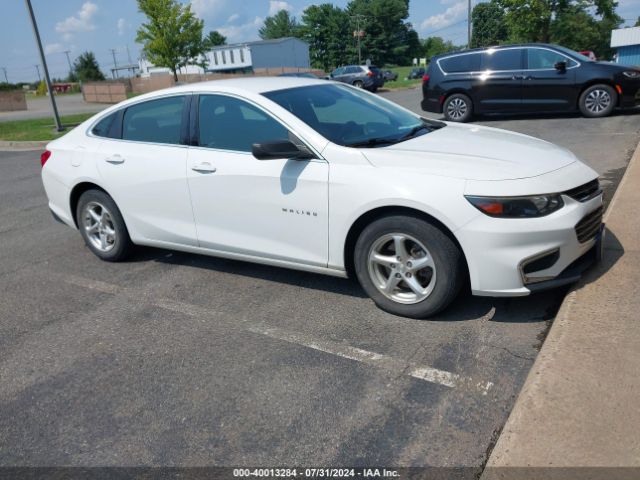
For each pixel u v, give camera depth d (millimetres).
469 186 3203
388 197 3361
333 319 3709
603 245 4109
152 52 32188
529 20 37719
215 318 3895
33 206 7883
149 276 4805
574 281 3338
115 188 4793
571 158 3676
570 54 11422
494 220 3141
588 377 2646
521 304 3637
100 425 2820
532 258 3164
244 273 4676
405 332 3447
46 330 3945
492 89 12109
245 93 4102
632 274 3596
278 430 2656
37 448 2686
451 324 3480
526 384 2674
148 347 3572
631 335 2936
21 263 5457
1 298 4594
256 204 3980
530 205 3145
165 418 2826
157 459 2535
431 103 13023
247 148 4043
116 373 3293
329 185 3602
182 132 4410
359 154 3572
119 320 4000
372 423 2641
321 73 51438
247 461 2471
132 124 4789
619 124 10211
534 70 11664
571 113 12359
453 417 2625
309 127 3801
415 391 2850
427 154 3535
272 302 4059
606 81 11039
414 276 3516
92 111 26656
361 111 4316
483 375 2926
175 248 4668
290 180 3766
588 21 66188
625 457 2158
